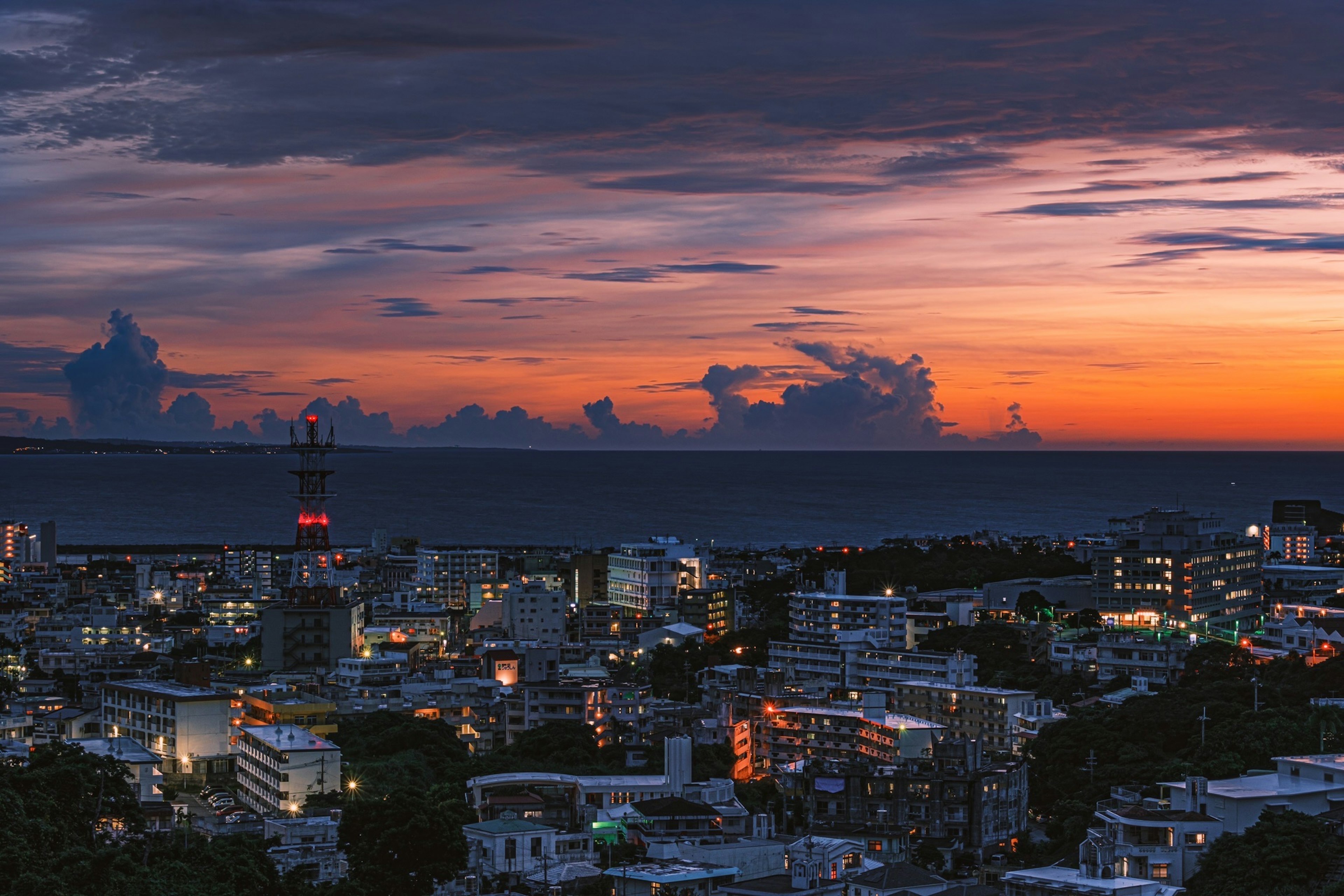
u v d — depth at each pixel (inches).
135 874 7485.2
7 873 6855.3
